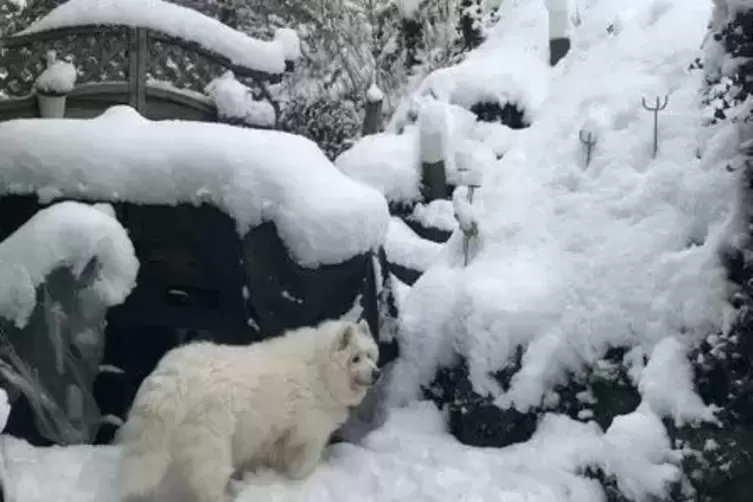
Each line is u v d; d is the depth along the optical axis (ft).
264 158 9.09
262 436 7.88
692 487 7.41
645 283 8.53
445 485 7.88
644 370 8.04
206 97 14.87
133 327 9.57
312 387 8.07
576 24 15.96
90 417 8.89
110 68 14.23
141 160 9.16
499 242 9.76
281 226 8.86
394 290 9.89
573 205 9.62
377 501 7.77
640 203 9.13
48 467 7.75
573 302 8.82
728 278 7.96
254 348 8.21
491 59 15.55
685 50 10.71
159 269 9.36
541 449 8.25
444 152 12.64
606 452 7.74
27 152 9.21
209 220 9.20
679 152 9.27
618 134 9.97
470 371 8.83
